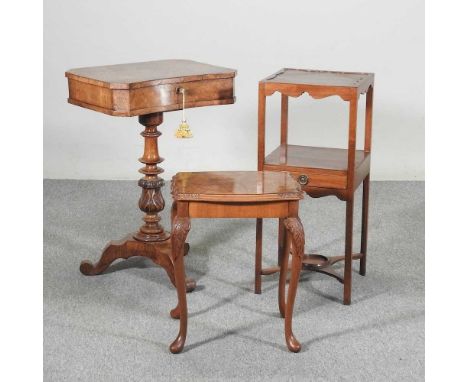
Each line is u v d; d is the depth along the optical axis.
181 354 3.29
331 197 5.35
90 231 4.72
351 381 3.09
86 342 3.39
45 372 3.14
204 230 4.75
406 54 5.52
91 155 5.75
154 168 3.97
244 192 3.13
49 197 5.33
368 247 4.48
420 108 5.62
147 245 3.96
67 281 4.01
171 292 3.90
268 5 5.47
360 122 5.61
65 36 5.53
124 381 3.08
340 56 5.54
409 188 5.55
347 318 3.62
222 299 3.82
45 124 5.70
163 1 5.47
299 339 3.42
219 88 3.79
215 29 5.52
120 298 3.82
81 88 3.69
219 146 5.72
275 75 3.90
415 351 3.32
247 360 3.24
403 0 5.42
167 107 3.64
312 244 4.52
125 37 5.54
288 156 3.89
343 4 5.45
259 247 3.82
